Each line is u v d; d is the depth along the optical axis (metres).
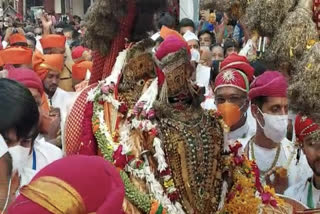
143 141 2.24
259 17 2.18
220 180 2.35
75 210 1.21
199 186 2.28
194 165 2.27
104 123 2.29
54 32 9.73
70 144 2.45
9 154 1.61
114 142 2.25
